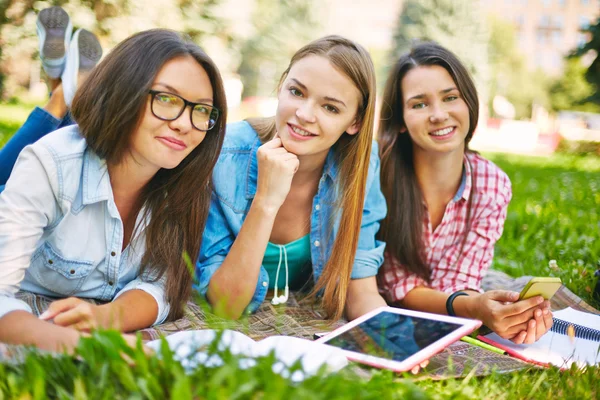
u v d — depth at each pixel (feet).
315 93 8.40
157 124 7.19
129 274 8.15
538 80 113.19
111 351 5.03
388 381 5.45
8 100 49.21
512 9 137.18
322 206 9.46
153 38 7.28
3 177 10.21
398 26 92.84
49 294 8.09
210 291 8.63
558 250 13.70
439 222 10.48
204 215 8.26
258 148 8.97
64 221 7.55
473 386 6.48
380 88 89.45
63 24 11.77
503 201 10.42
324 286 9.37
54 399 5.01
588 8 155.63
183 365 5.20
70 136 7.58
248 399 4.63
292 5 84.94
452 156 9.90
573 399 6.40
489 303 8.34
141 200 8.00
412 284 10.03
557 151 59.98
